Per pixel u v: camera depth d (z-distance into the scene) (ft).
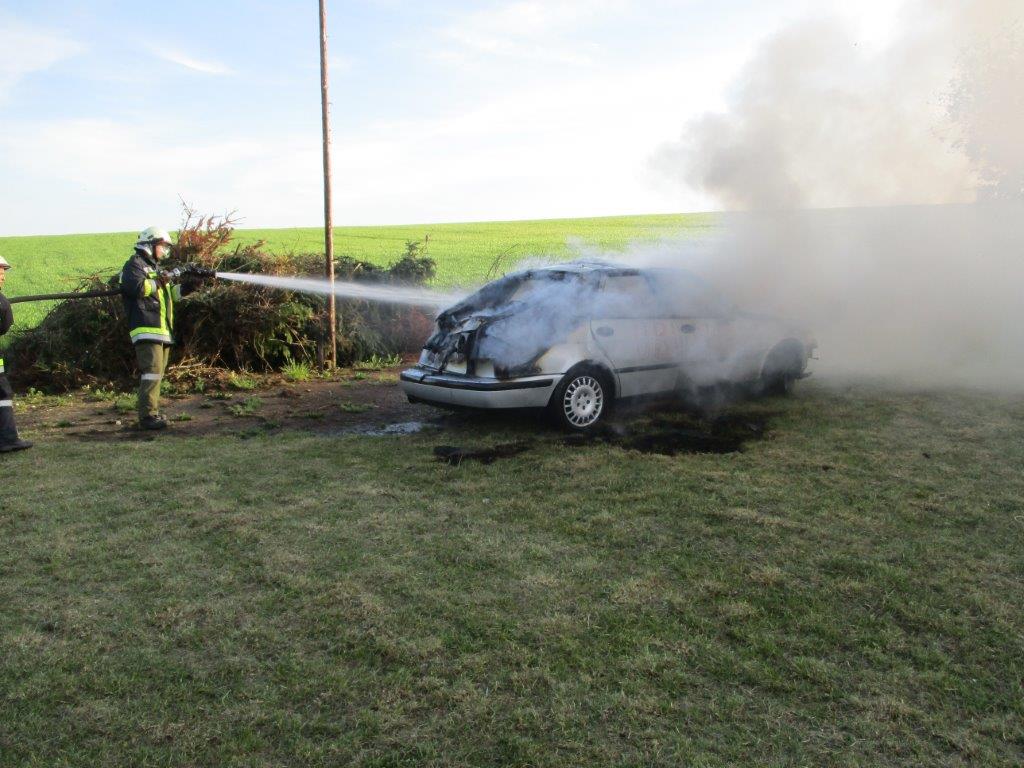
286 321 34.58
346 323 37.14
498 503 16.56
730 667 10.09
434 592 12.30
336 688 9.70
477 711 9.20
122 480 18.44
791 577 12.73
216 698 9.55
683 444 21.12
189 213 36.17
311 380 33.24
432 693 9.56
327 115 33.68
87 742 8.70
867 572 12.91
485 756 8.43
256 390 31.01
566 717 9.06
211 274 26.18
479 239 108.17
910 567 13.12
